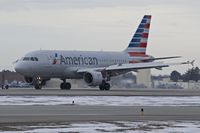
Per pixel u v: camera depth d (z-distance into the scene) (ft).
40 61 530.68
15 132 157.48
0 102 307.78
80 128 170.50
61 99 344.49
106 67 559.38
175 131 163.22
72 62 549.95
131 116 222.07
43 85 574.56
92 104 298.97
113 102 321.73
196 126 178.81
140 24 613.93
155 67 554.05
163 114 233.96
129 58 603.26
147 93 482.28
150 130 165.68
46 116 216.95
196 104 312.29
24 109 253.85
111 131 162.40
